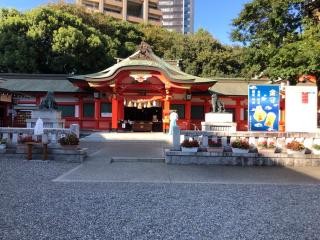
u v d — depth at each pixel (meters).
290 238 4.85
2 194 7.22
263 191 8.02
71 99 28.52
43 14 36.06
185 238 4.80
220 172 10.56
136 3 74.94
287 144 12.09
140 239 4.73
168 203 6.73
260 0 17.62
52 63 35.66
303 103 12.88
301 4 17.00
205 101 28.73
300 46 14.97
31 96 28.25
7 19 36.06
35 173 9.86
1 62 33.78
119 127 27.58
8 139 12.89
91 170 10.62
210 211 6.19
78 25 37.94
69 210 6.08
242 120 29.12
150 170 10.77
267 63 18.09
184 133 12.41
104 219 5.59
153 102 27.14
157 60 26.66
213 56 42.72
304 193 7.84
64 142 12.16
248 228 5.27
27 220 5.46
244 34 19.19
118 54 41.59
